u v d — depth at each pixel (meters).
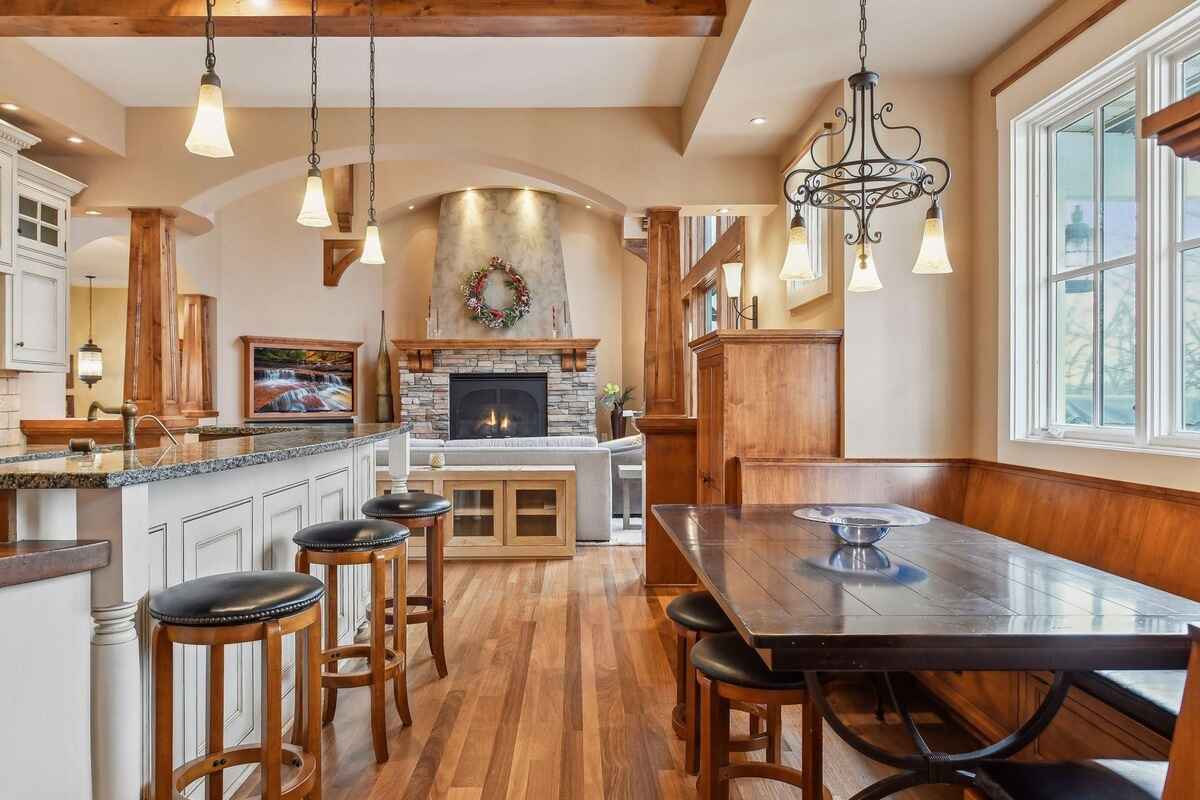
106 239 7.45
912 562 1.95
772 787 2.23
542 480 5.34
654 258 4.66
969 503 3.37
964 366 3.52
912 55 3.25
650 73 4.07
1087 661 1.38
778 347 3.59
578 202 11.03
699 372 4.26
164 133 4.50
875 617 1.46
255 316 8.87
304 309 9.38
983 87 3.37
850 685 3.01
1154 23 2.30
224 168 4.50
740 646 1.91
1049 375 3.08
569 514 5.34
